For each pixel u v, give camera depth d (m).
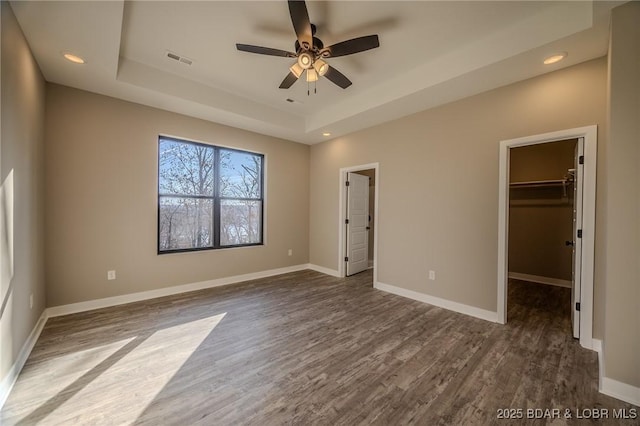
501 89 3.05
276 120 4.41
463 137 3.36
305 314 3.28
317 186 5.62
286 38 2.64
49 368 2.12
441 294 3.56
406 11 2.25
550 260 4.66
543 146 4.72
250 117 4.08
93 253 3.31
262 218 5.12
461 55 2.78
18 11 1.94
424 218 3.75
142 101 3.53
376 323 3.04
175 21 2.39
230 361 2.26
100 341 2.55
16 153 2.06
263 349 2.46
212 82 3.56
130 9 2.23
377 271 4.36
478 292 3.22
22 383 1.94
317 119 4.58
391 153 4.18
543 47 2.31
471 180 3.29
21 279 2.16
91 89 3.20
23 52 2.19
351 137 4.86
